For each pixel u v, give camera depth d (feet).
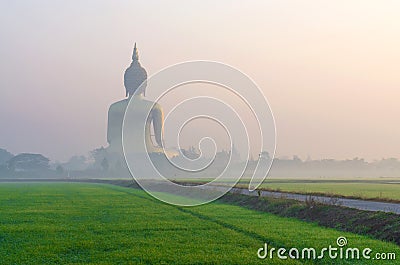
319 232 108.78
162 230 116.67
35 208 179.42
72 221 135.95
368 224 110.32
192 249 91.40
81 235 109.40
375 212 116.37
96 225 126.11
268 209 162.50
